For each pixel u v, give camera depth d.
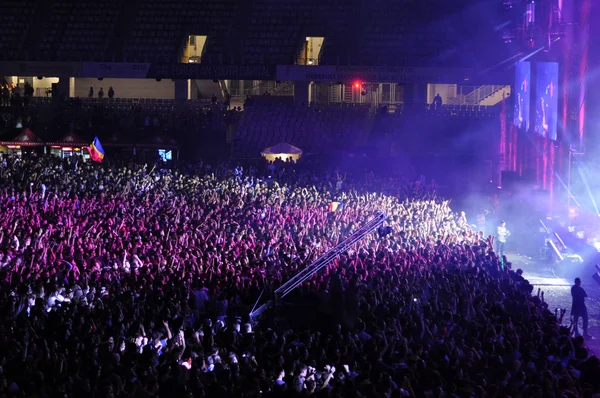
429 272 30.88
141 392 17.25
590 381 20.14
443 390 18.08
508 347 20.91
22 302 24.81
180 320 23.64
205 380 18.28
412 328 22.97
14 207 41.16
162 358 19.94
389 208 47.38
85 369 18.97
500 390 17.81
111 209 41.84
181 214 42.00
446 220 44.22
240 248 34.62
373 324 23.09
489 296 27.86
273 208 46.44
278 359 19.06
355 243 36.28
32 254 31.08
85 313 23.44
